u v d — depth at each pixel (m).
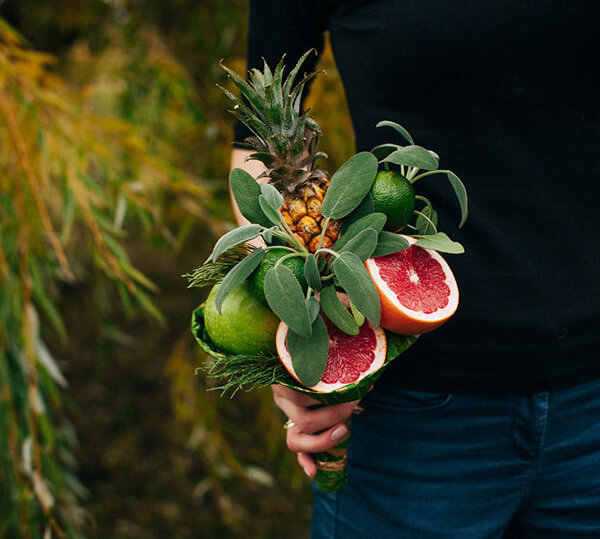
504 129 0.89
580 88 0.88
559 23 0.84
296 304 0.72
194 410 2.27
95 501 2.85
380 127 0.93
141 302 1.59
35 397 1.62
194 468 3.09
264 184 0.77
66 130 1.66
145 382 3.65
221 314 0.78
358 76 0.94
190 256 3.10
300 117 0.80
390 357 0.82
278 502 2.93
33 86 1.58
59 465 1.92
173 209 2.24
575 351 0.93
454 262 0.92
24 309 1.59
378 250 0.77
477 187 0.90
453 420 0.96
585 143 0.90
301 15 0.99
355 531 1.04
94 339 3.87
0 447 1.64
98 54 2.47
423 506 0.99
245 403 3.20
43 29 2.62
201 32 2.38
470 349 0.93
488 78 0.87
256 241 0.92
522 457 0.97
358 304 0.72
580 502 0.99
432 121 0.91
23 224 1.59
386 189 0.78
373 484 1.02
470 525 0.99
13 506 1.69
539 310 0.91
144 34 2.46
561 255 0.91
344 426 0.92
